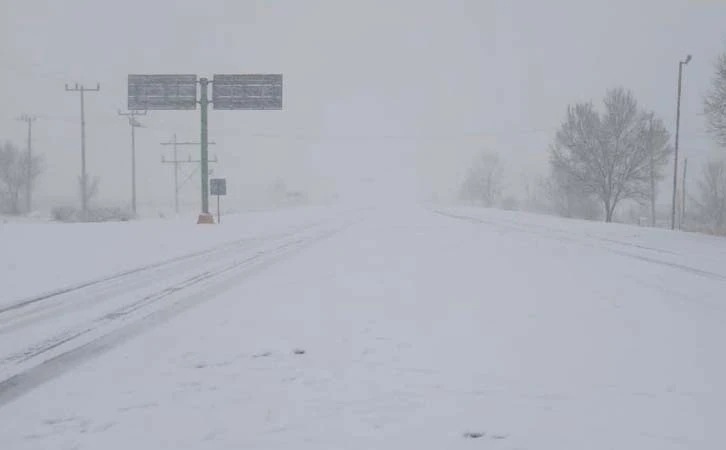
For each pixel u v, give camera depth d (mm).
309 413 4715
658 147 38562
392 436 4316
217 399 5000
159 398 5020
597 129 39031
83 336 6957
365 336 6902
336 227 26391
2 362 5969
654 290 10070
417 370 5727
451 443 4211
